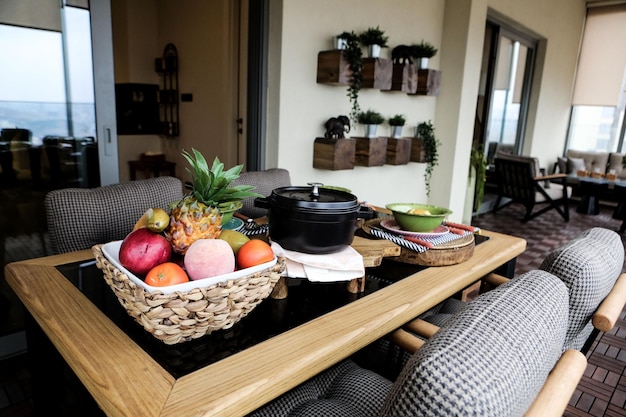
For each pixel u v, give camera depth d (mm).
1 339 1939
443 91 4117
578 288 979
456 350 489
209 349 768
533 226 5383
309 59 2885
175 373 689
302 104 2918
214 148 4383
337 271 1003
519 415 531
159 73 5020
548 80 6375
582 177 6281
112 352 741
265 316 908
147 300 677
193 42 4434
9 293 2129
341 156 2996
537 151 6703
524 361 531
